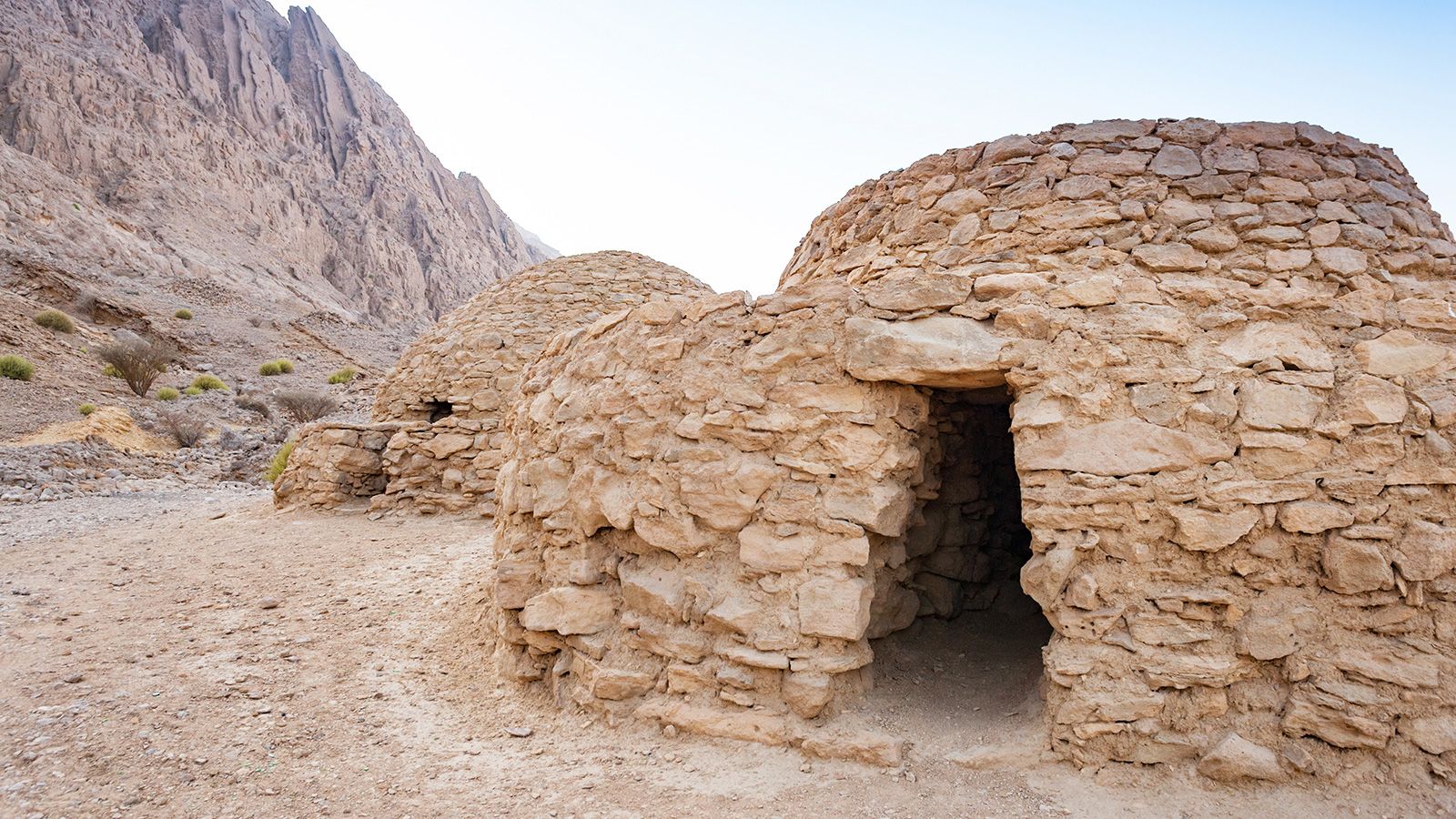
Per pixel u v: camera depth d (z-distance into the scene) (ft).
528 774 14.35
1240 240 15.40
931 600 19.26
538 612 17.75
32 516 37.32
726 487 15.80
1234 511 13.00
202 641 20.81
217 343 105.81
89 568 27.63
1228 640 12.92
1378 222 15.46
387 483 39.86
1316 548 12.82
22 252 107.24
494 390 39.19
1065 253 16.11
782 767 13.87
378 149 340.39
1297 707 12.36
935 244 18.12
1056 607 13.57
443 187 398.01
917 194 19.33
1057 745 13.20
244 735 15.66
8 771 13.73
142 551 30.45
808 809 12.64
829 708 14.69
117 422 61.67
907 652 17.90
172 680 18.11
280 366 99.96
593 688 16.15
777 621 14.98
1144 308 14.64
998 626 19.66
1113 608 13.29
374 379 98.89
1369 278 14.67
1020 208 16.87
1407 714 12.04
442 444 38.17
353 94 357.20
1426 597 12.37
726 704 15.08
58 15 237.45
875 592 15.76
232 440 64.80
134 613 22.95
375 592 25.35
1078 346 14.40
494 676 18.88
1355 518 12.69
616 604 17.28
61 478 46.68
